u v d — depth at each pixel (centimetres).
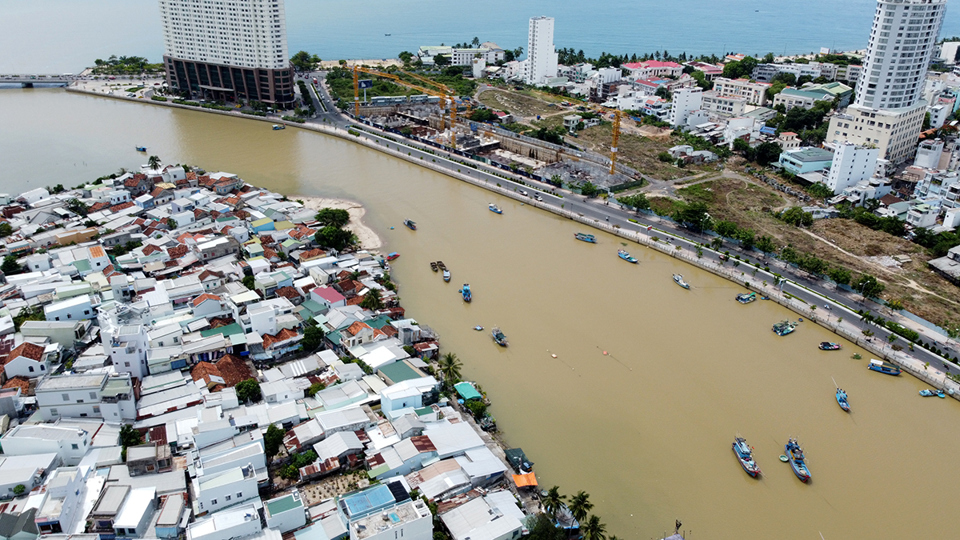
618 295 19000
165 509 10294
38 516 9831
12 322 15000
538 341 16562
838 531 11331
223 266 18425
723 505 11794
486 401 14200
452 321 17338
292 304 16812
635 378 15225
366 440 12069
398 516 10125
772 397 14738
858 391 15050
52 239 19450
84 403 12181
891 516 11681
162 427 12075
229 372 13850
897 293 19088
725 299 18950
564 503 11506
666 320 17725
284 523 10206
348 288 17500
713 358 16100
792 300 18550
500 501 11119
